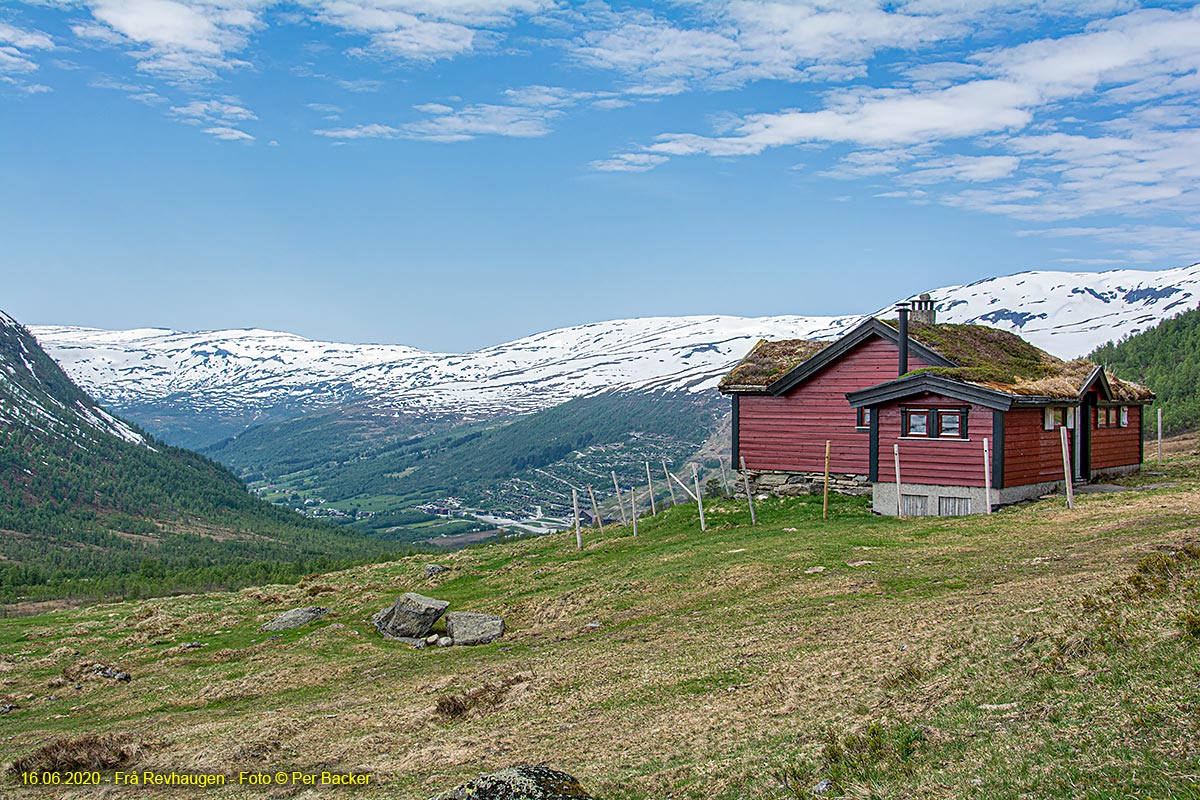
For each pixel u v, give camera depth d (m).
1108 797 9.27
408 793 14.63
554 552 43.75
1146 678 12.21
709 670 19.22
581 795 11.34
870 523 37.72
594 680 20.23
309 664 28.00
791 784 12.15
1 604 76.25
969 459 37.97
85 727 23.56
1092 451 44.78
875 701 14.81
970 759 11.27
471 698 20.34
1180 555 18.94
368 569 48.56
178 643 33.75
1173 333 133.75
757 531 38.84
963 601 20.83
